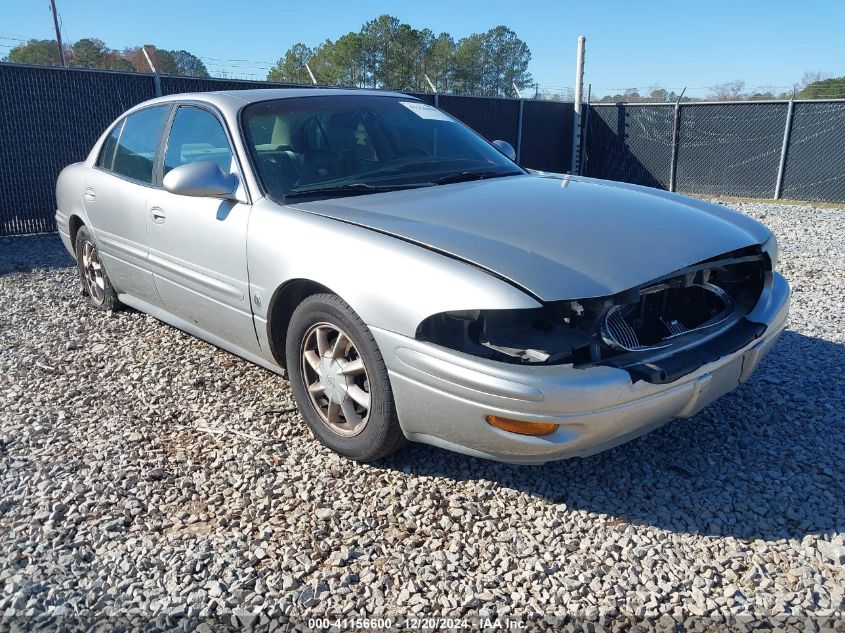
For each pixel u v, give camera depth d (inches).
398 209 125.3
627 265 104.5
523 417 98.3
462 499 115.5
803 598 92.0
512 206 125.6
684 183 603.5
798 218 432.5
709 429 137.9
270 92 161.6
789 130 538.9
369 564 100.5
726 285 127.8
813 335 190.9
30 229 363.9
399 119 164.4
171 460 128.6
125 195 174.6
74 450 132.6
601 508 112.9
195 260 149.2
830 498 113.9
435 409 106.0
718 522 108.1
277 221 129.3
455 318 102.7
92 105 369.1
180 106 166.7
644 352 105.3
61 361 177.9
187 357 178.4
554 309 101.8
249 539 106.1
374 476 122.3
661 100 664.4
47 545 104.9
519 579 96.9
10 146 349.1
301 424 141.4
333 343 125.9
